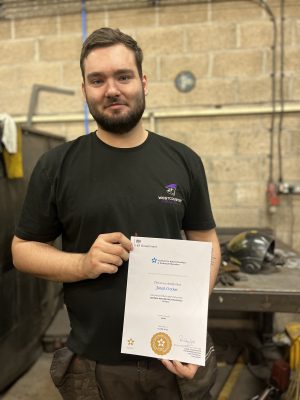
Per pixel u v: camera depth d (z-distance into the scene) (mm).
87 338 883
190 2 2127
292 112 2135
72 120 2312
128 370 889
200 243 805
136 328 826
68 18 2232
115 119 835
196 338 800
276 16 2082
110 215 852
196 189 957
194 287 807
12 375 1709
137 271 829
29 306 1846
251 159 2201
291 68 2111
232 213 2256
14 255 930
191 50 2166
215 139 2217
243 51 2129
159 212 865
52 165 883
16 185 1681
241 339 2131
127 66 819
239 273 1452
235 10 2105
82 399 928
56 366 943
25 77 2328
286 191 2145
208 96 2189
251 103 2162
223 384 1715
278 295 1252
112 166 877
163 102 2229
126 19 2188
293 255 1699
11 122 1550
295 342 1630
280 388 1524
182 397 932
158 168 891
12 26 2291
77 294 897
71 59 2268
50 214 893
